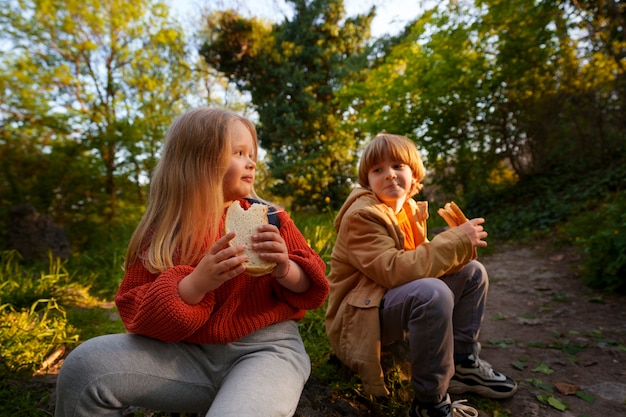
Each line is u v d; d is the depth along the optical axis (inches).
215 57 485.1
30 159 301.4
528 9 267.1
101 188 331.9
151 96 435.8
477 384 77.2
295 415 64.9
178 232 51.4
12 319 102.6
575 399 79.3
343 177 463.2
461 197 343.9
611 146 299.7
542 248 218.1
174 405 48.4
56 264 200.2
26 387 77.2
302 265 53.7
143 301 45.1
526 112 318.3
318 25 476.1
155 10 406.0
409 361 79.7
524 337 110.6
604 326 115.3
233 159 54.3
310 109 454.6
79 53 370.0
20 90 306.0
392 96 331.6
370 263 67.8
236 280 51.1
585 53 289.3
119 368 44.5
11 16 330.6
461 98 309.7
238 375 45.6
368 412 70.7
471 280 75.2
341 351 70.6
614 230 149.6
